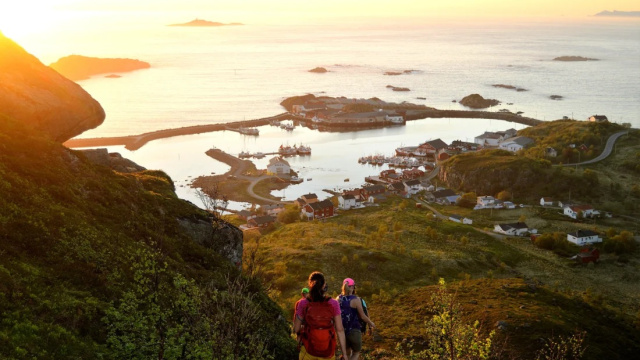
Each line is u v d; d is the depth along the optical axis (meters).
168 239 39.59
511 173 173.00
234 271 40.62
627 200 158.88
